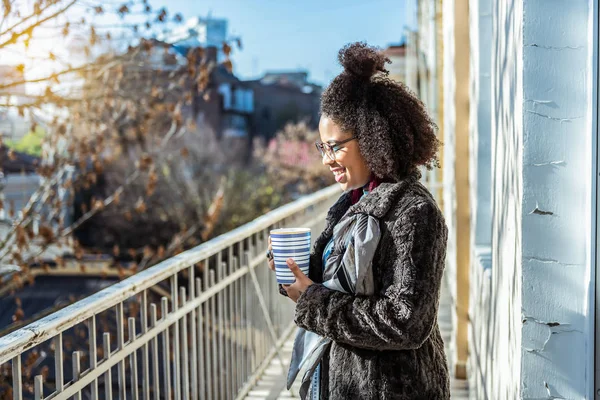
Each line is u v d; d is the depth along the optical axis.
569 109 1.95
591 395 1.94
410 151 1.82
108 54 7.40
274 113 38.03
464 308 4.05
